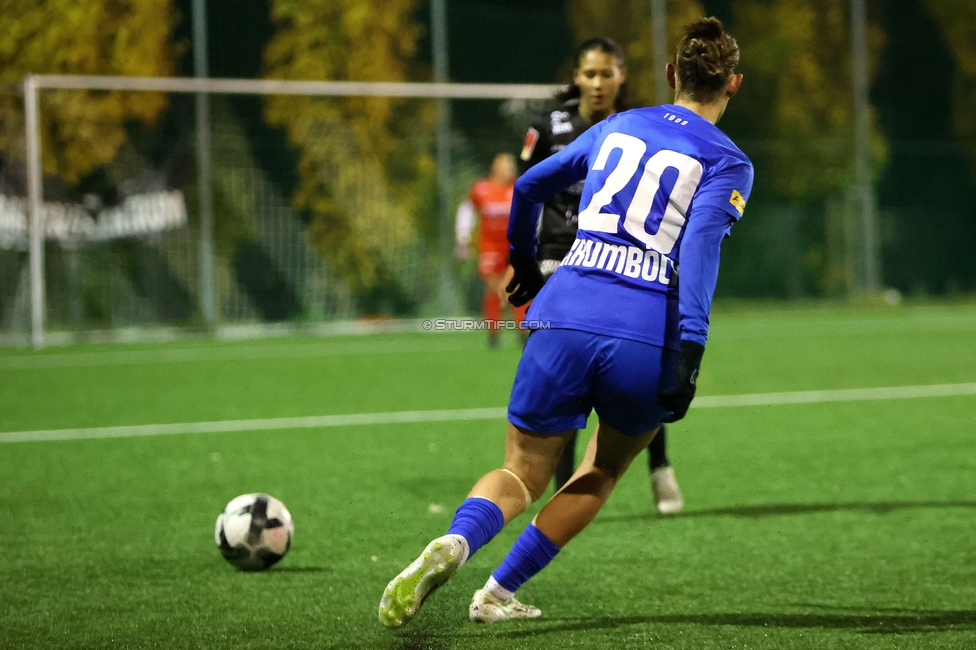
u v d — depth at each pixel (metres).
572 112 15.90
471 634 10.90
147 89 47.56
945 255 69.69
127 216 51.94
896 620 11.29
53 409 28.59
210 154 54.69
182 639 10.88
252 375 36.09
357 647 10.58
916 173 69.31
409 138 58.19
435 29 55.00
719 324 54.75
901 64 70.06
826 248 65.62
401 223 57.56
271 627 11.23
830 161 65.88
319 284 56.47
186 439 23.86
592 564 13.73
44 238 50.34
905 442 22.52
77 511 17.02
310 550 14.49
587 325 10.16
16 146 50.25
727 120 65.69
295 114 56.38
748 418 26.00
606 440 10.89
